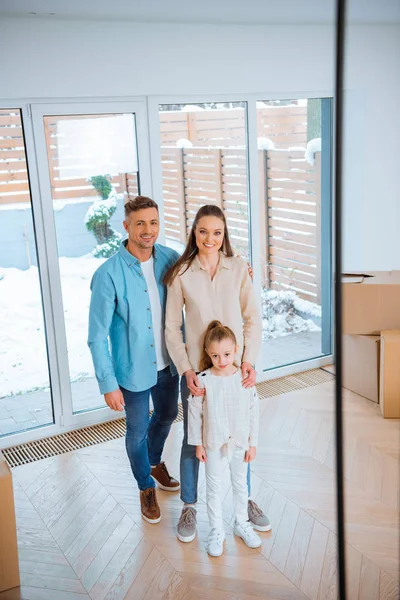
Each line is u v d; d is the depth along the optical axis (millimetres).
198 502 2676
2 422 3248
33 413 3312
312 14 3096
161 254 2465
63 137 3064
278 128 3633
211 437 2240
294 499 2637
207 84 3336
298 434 3201
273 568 2225
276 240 3799
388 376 2646
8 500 2111
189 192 3469
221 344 2182
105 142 3178
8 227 3047
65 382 3312
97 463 3047
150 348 2424
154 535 2463
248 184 3631
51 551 2389
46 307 3193
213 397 2234
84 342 3355
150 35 3125
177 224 3475
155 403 2641
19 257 3105
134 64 3121
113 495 2766
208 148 3455
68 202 3150
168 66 3211
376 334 2686
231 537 2414
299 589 2107
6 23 2795
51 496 2771
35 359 3260
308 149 3764
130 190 3303
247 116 3516
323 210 3900
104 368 2357
